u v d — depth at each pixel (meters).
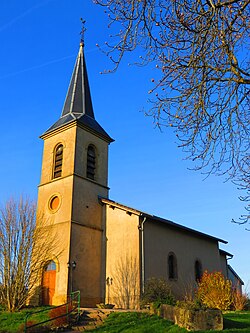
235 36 6.29
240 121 6.95
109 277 23.23
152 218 23.30
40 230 21.61
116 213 24.50
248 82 6.36
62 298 21.28
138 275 21.59
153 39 6.59
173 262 24.80
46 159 26.80
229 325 13.66
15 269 19.53
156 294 19.89
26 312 18.45
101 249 24.38
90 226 24.17
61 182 24.84
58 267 22.42
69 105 28.28
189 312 13.41
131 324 15.18
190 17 6.27
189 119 6.91
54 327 15.64
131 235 23.00
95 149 27.08
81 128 26.20
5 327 15.98
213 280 20.00
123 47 6.70
